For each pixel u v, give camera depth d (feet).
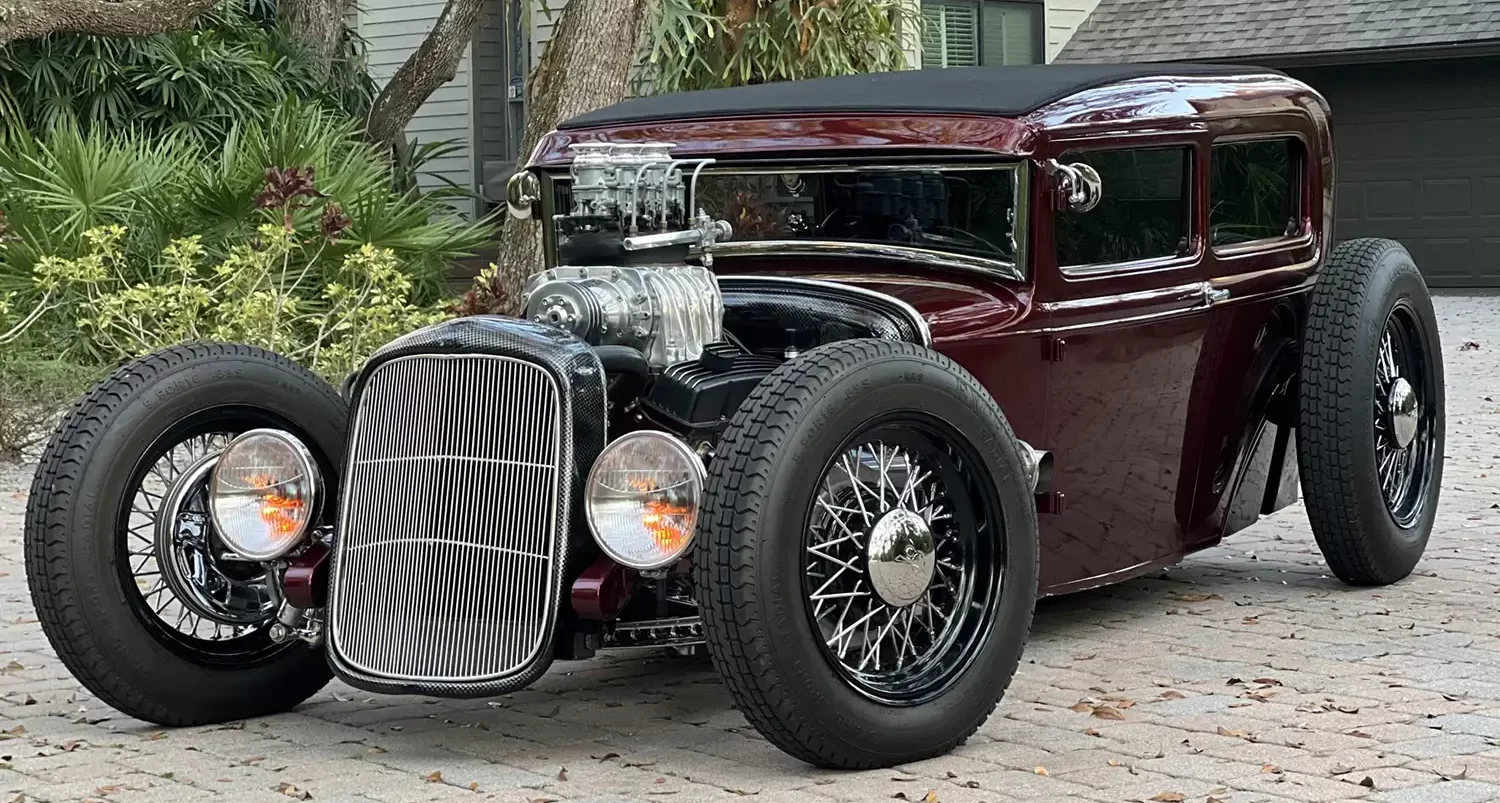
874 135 16.06
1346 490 18.20
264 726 14.64
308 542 14.02
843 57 40.11
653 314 13.91
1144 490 17.07
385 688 13.23
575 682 16.14
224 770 13.25
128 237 33.88
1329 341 18.16
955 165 15.85
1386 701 14.52
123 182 35.76
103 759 13.62
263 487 13.94
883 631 13.23
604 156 14.51
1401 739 13.38
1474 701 14.47
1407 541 19.01
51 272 29.94
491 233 38.22
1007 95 16.16
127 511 14.07
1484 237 57.21
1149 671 15.78
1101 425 16.42
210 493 14.15
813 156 16.34
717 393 13.92
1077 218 16.10
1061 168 15.51
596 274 14.07
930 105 16.12
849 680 12.67
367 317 30.66
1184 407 17.39
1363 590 19.10
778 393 12.54
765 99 17.21
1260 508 19.31
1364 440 18.15
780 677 12.27
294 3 50.75
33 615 19.21
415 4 57.57
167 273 33.14
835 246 16.43
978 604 13.55
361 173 37.22
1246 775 12.56
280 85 46.65
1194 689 15.10
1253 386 18.37
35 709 15.33
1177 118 17.10
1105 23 60.85
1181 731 13.76
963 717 13.23
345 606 13.56
